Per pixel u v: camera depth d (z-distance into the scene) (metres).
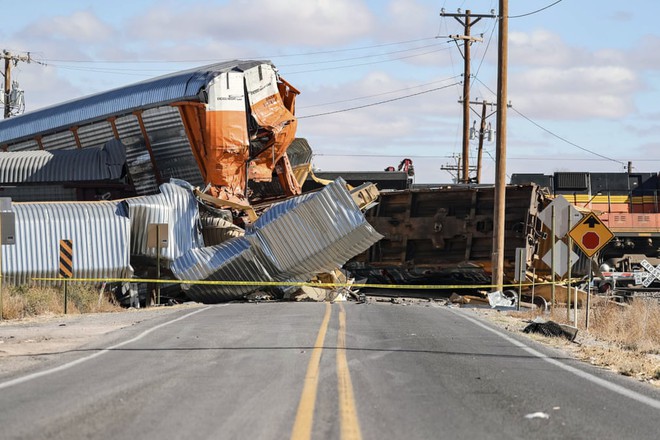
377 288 61.03
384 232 58.41
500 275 49.31
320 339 25.05
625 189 77.69
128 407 14.13
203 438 11.78
